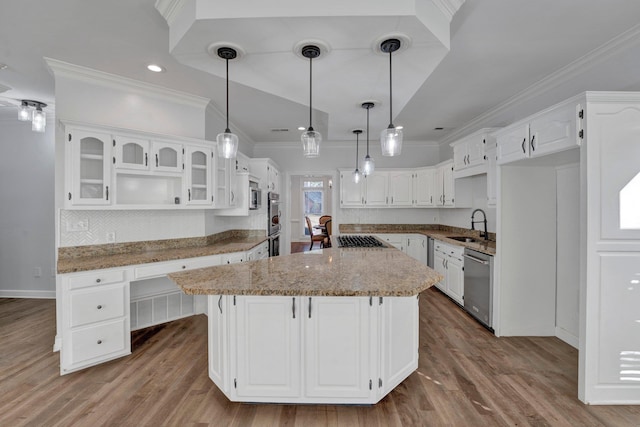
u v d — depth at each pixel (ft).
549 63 8.95
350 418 6.17
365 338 6.24
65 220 9.10
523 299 10.11
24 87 10.40
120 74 9.57
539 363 8.36
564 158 8.66
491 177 11.49
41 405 6.54
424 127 16.14
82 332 7.95
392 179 18.79
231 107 12.75
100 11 6.47
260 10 4.93
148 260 9.12
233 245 12.36
